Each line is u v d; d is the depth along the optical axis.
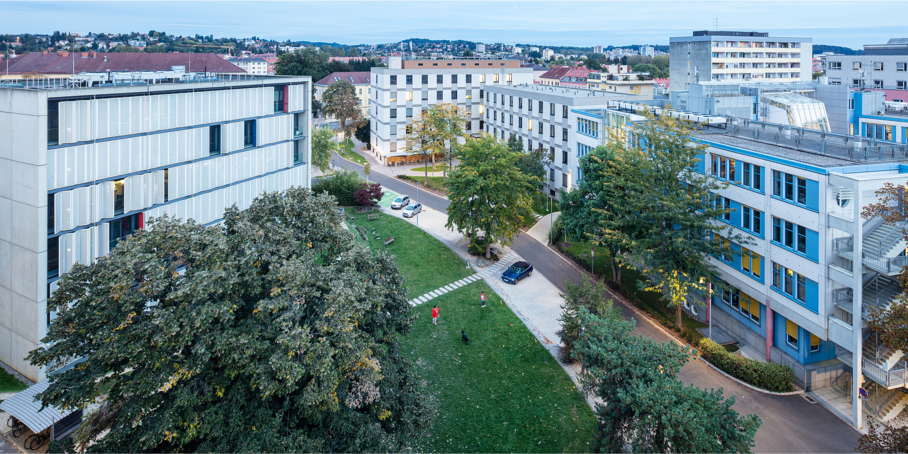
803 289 33.16
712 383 34.53
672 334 40.41
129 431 18.97
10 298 31.45
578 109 68.69
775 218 35.12
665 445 22.09
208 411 18.83
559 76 186.12
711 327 41.81
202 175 41.25
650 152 39.28
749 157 36.81
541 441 29.02
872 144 37.34
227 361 18.39
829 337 31.56
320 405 20.53
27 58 103.00
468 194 52.12
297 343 18.17
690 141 40.00
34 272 30.06
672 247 37.50
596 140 63.56
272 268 20.06
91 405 27.25
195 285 17.92
